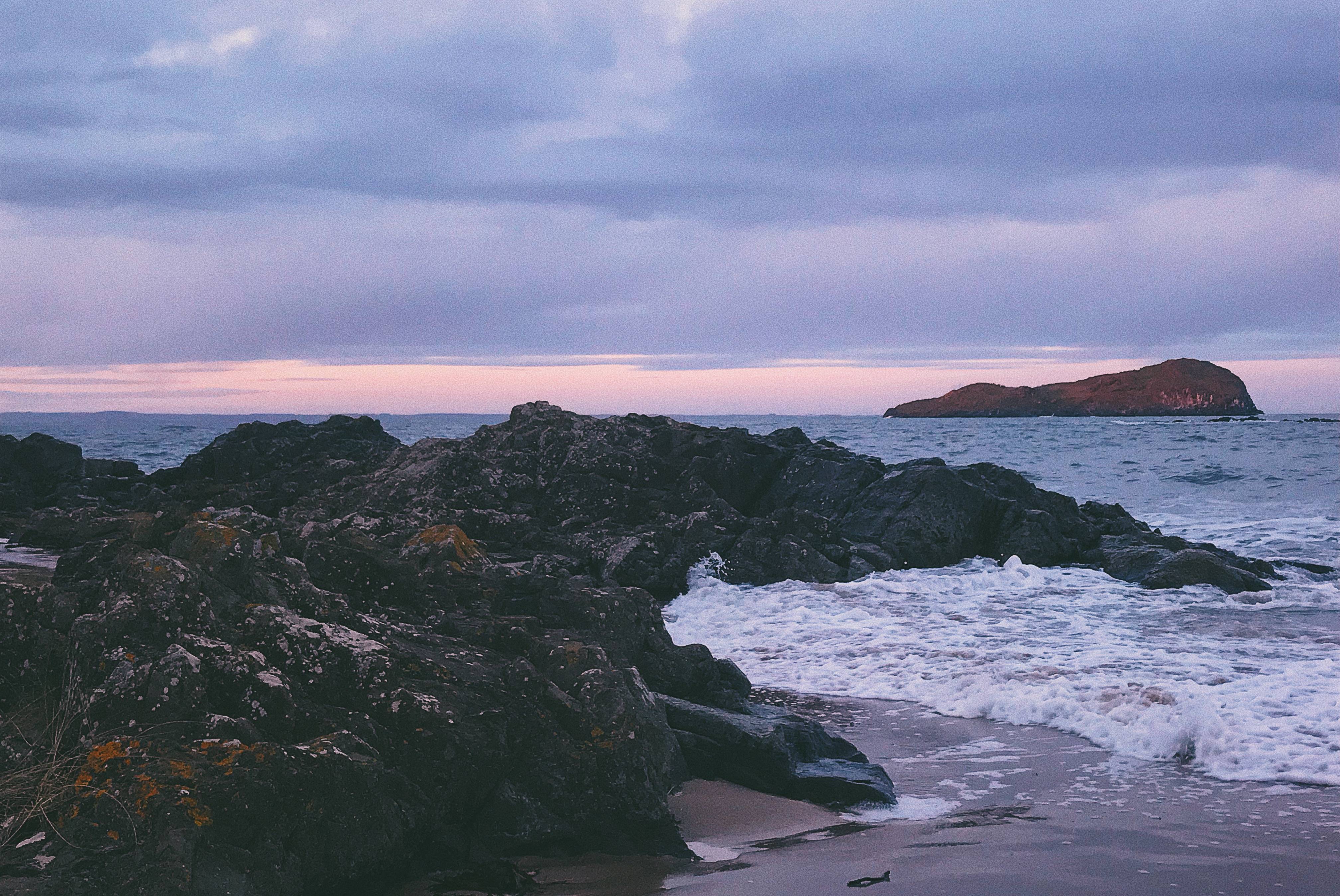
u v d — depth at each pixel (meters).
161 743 6.00
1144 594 18.25
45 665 7.34
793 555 19.66
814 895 6.19
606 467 23.41
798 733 9.05
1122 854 6.86
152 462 61.78
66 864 5.17
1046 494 24.06
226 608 7.52
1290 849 6.91
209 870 5.35
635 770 7.22
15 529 24.20
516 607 10.41
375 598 9.73
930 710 11.37
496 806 6.95
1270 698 10.59
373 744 6.68
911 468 22.84
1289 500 36.22
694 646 10.67
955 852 6.96
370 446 35.00
